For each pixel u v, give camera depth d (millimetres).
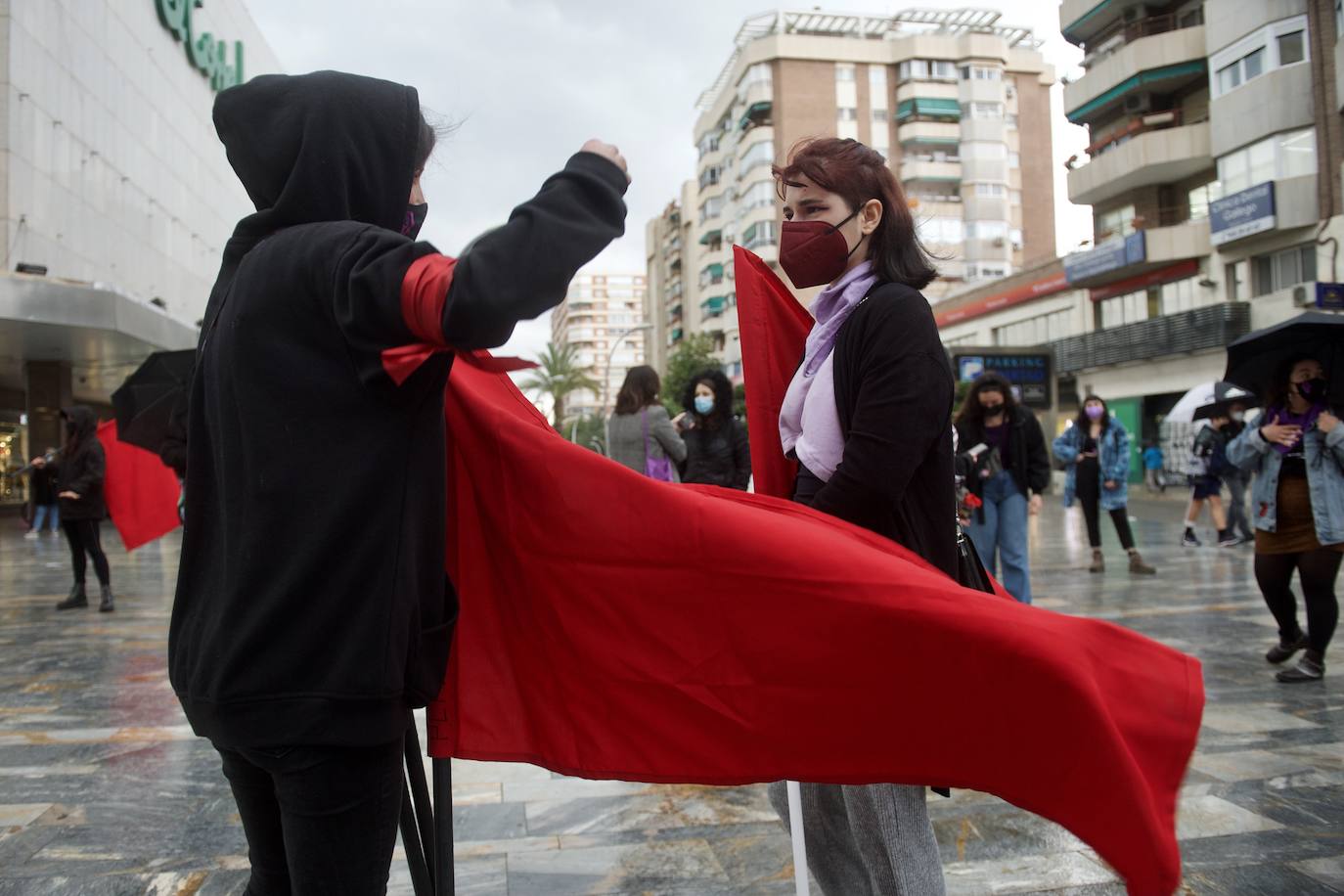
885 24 52906
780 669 1340
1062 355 29797
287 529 1102
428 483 1184
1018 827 2963
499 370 1126
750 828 3037
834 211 1790
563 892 2574
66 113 22250
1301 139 21516
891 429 1571
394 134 1259
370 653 1091
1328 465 4637
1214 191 24906
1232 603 7191
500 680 1406
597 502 1377
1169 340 24844
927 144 49906
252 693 1088
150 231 27953
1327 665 5074
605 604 1384
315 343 1120
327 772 1107
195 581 1229
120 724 4332
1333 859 2678
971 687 1278
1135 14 26438
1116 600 7402
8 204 19469
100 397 32344
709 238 59062
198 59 31938
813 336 1838
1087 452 9172
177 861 2809
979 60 49656
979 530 5863
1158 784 1246
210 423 1198
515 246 1040
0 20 19500
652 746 1376
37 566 11680
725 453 6383
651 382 6207
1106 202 28469
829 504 1606
